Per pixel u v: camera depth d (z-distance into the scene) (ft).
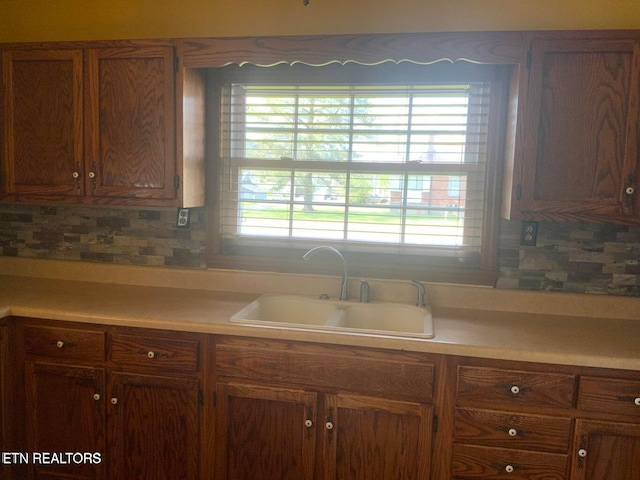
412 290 7.60
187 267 8.33
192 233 8.26
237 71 7.83
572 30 6.23
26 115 7.57
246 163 8.06
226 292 8.09
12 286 8.13
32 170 7.66
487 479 5.92
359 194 7.79
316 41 6.75
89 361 6.75
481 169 7.36
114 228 8.50
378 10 7.26
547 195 6.38
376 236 7.80
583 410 5.68
